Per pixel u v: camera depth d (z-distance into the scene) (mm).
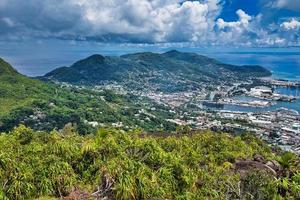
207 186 26531
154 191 24078
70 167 26875
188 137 50500
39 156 27984
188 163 32469
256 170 28031
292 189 25125
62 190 24953
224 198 24609
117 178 24547
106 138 31406
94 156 28656
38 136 36312
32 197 24109
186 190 25406
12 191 23609
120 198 23375
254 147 53594
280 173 29938
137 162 26438
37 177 25234
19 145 31266
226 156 38000
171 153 33094
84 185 25656
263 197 24531
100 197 23953
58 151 28875
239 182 26062
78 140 35094
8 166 25047
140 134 49781
